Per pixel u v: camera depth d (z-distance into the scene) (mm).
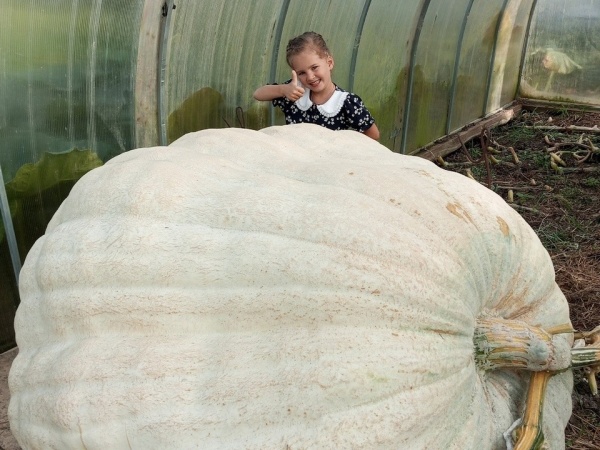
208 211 2131
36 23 3525
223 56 4805
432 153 7992
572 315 4191
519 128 9359
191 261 2047
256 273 1988
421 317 1950
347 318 1907
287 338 1918
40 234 3930
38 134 3732
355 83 6477
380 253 1978
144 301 2059
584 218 6035
